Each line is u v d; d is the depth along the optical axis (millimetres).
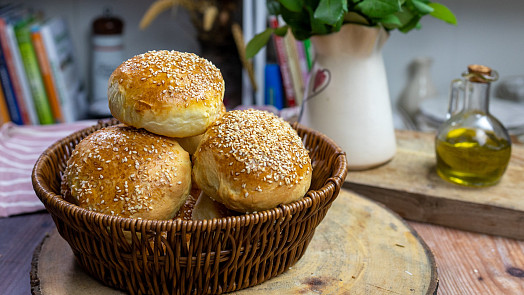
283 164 539
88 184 527
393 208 752
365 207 716
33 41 1151
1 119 1129
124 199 521
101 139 553
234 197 530
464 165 733
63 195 553
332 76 768
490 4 1354
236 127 560
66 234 535
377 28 728
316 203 527
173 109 538
